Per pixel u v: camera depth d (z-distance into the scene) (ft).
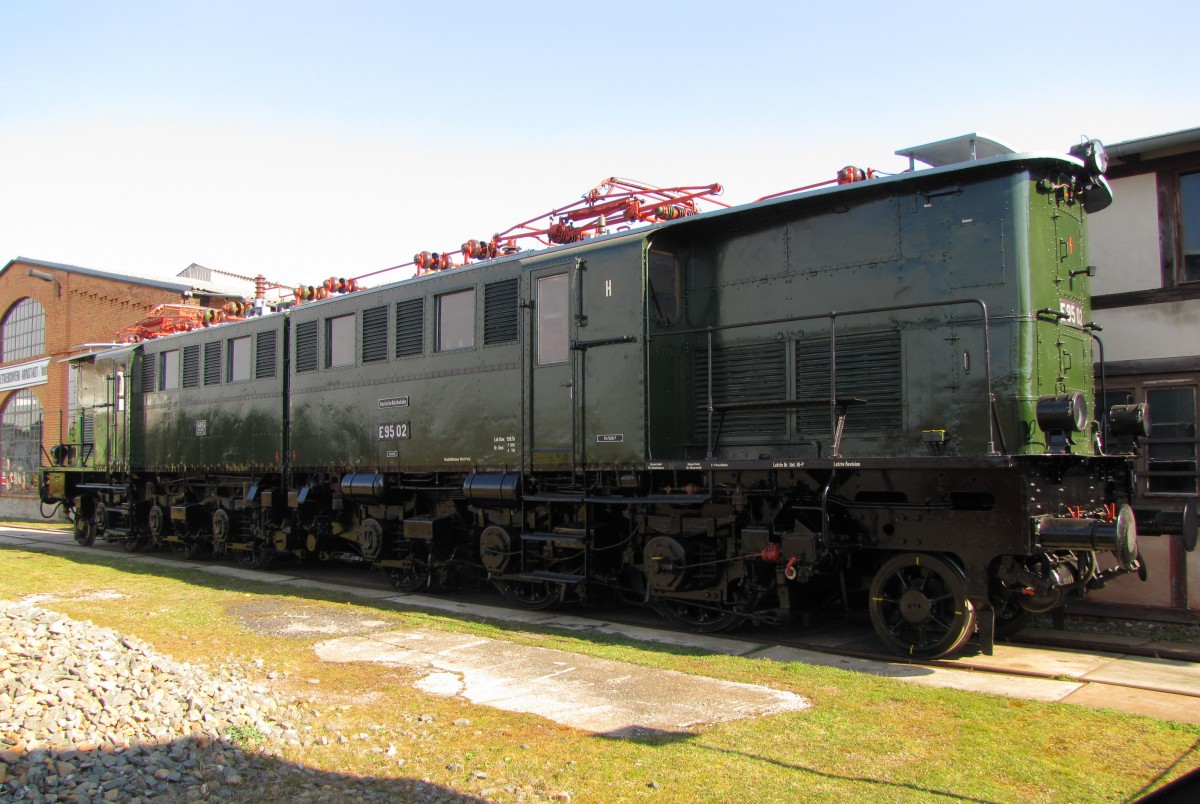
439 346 39.50
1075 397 23.97
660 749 17.94
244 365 51.52
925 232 27.27
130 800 15.48
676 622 31.71
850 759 17.24
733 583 30.30
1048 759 17.12
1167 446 31.01
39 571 48.70
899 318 27.53
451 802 15.56
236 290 94.58
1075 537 22.89
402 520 41.98
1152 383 31.22
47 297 104.22
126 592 40.40
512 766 17.16
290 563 53.83
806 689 22.33
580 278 33.19
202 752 17.71
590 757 17.57
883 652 26.76
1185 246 30.89
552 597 34.81
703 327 32.45
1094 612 31.14
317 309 46.32
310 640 29.32
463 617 34.04
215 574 47.67
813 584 29.71
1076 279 28.45
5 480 111.55
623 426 31.32
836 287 29.04
